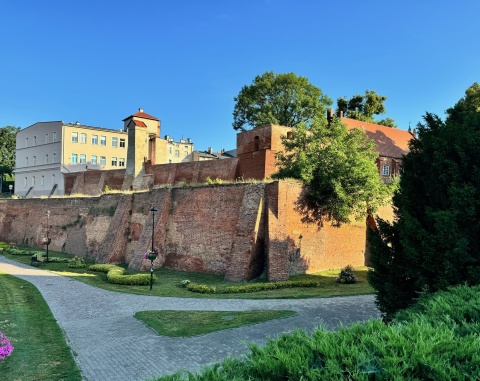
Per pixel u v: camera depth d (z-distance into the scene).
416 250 11.60
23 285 25.84
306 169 28.38
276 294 21.75
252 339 13.84
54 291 24.17
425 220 12.37
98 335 15.09
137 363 12.02
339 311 17.28
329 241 30.02
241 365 5.46
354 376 4.66
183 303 20.67
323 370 4.90
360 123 53.34
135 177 50.94
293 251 27.45
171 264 31.67
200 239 30.14
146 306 20.19
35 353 12.89
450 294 8.81
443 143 12.12
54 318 17.75
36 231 50.25
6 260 39.75
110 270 29.98
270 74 58.53
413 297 12.39
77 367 11.75
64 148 63.88
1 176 87.25
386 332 5.62
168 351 13.02
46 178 66.25
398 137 54.34
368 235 13.74
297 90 57.16
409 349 5.08
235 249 26.38
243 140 42.50
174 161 93.44
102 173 56.19
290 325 15.31
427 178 12.71
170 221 32.69
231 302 20.41
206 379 5.09
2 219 57.12
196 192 31.36
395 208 16.20
